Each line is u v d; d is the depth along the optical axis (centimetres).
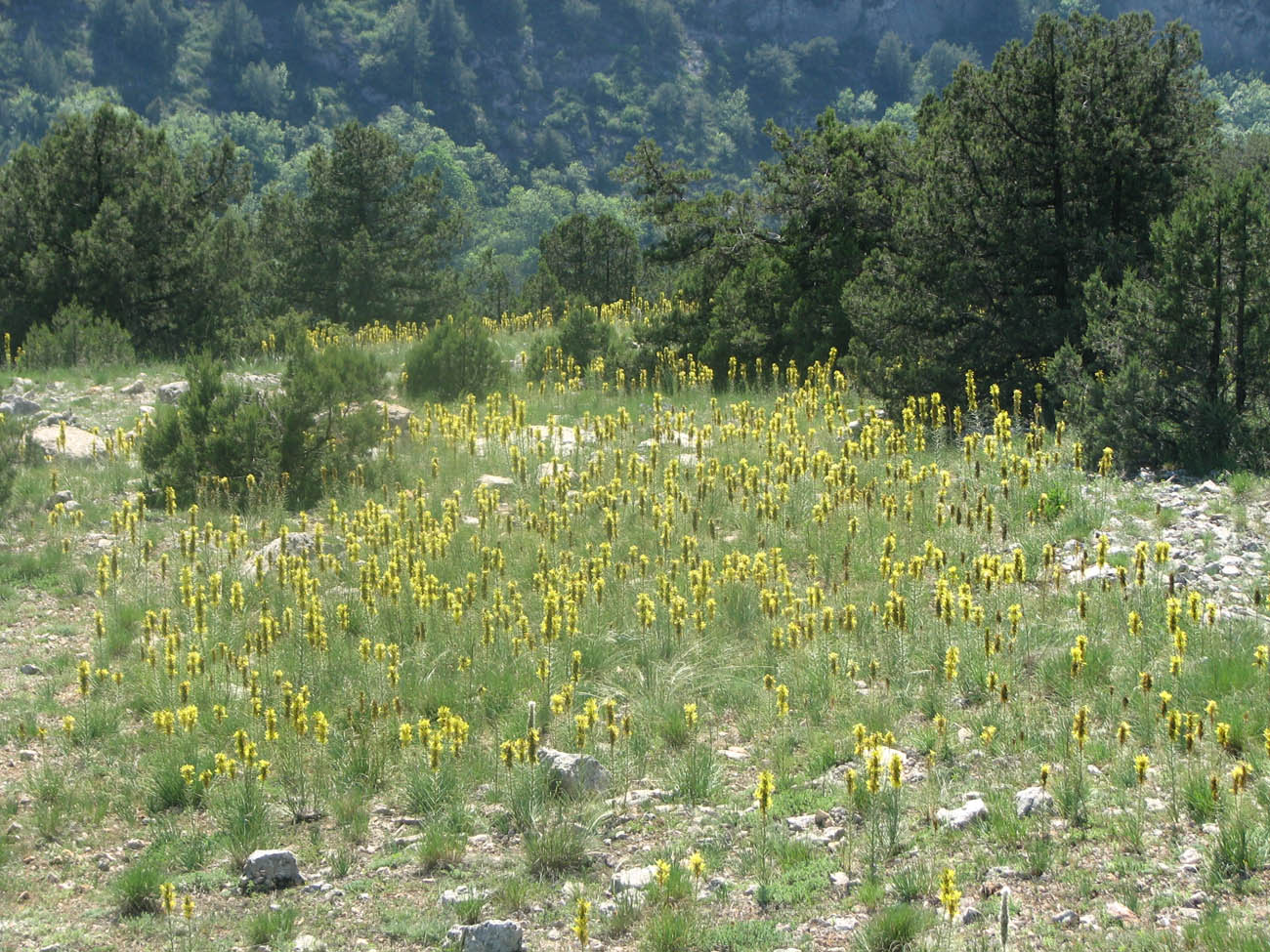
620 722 855
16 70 18575
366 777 796
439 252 4091
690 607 1012
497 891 658
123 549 1271
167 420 1501
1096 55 1681
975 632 905
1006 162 1719
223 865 711
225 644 952
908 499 1158
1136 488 1283
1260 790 661
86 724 875
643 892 636
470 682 914
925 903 606
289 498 1456
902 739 796
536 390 2042
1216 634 859
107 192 2862
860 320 1781
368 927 634
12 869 716
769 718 841
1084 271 1650
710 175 2483
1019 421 1508
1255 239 1377
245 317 3000
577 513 1271
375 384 1773
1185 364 1413
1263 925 548
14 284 2778
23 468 1535
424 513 1228
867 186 2203
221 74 19938
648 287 4250
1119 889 599
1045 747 754
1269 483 1255
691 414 1547
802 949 579
